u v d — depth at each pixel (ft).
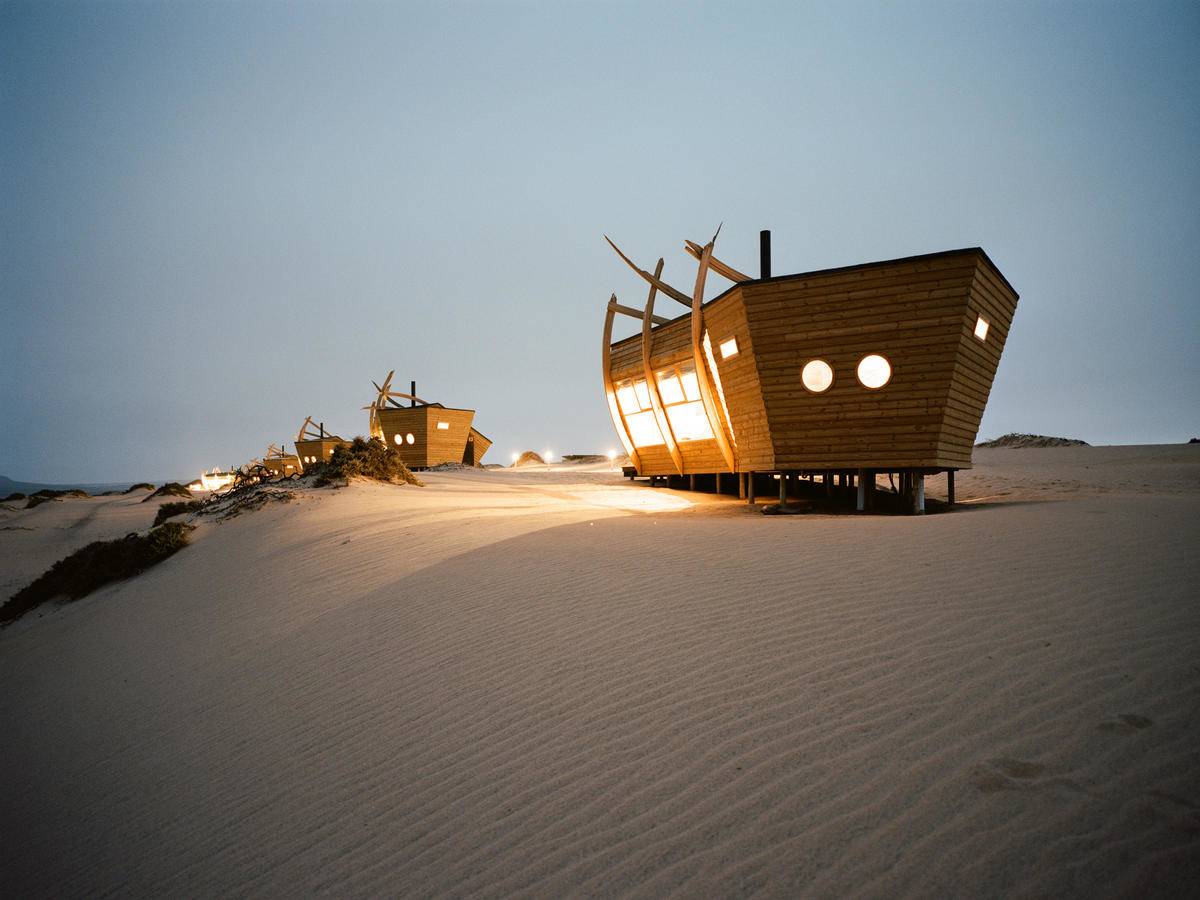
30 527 96.12
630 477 91.04
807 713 12.84
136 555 48.39
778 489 67.62
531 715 14.96
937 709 12.28
